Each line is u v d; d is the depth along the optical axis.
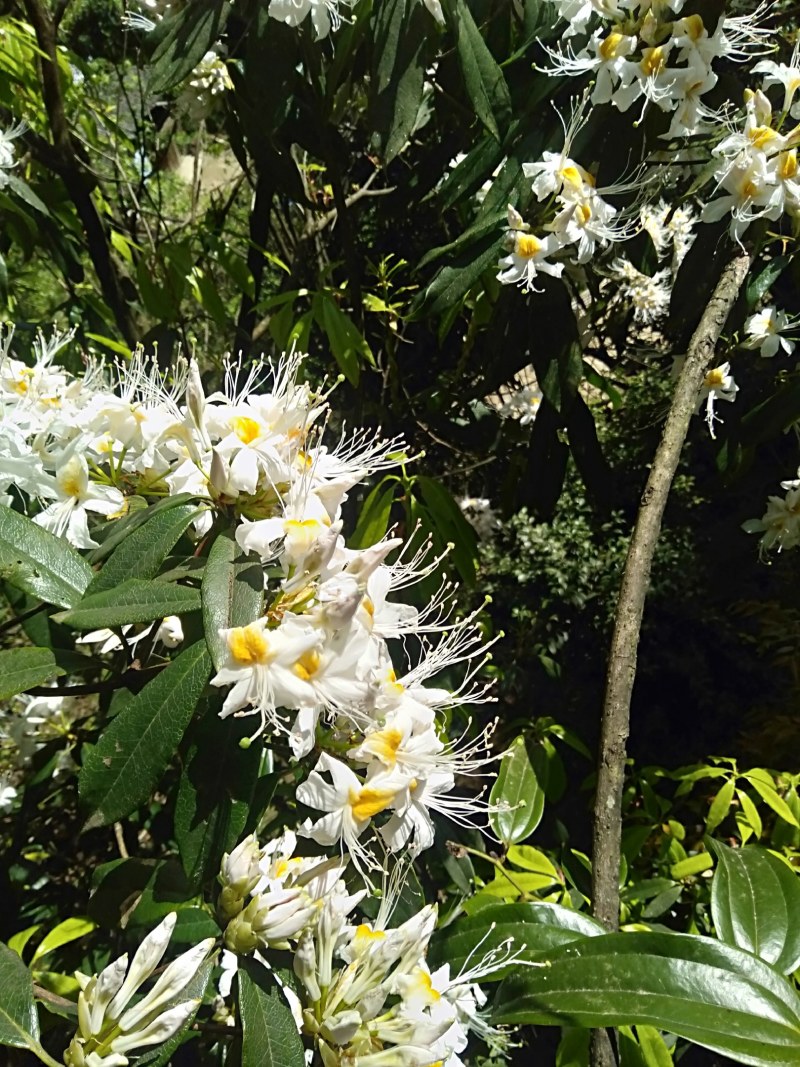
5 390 0.52
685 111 0.69
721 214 0.70
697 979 0.43
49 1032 0.45
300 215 1.44
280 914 0.35
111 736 0.36
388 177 1.28
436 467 1.46
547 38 0.72
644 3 0.66
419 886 0.51
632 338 1.44
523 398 1.40
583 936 0.50
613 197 0.78
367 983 0.36
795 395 0.81
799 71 0.70
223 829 0.37
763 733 1.21
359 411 1.09
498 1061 0.78
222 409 0.42
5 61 0.99
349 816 0.39
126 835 0.91
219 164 1.91
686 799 1.18
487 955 0.48
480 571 1.69
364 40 0.81
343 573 0.37
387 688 0.41
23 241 1.05
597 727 1.47
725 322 0.69
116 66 1.35
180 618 0.47
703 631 1.58
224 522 0.41
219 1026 0.42
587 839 1.21
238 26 0.83
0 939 0.66
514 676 1.41
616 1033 0.53
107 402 0.46
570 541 1.70
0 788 0.82
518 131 0.72
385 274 1.10
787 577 1.32
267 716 0.38
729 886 0.54
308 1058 0.36
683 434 0.59
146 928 0.50
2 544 0.38
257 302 1.12
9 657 0.38
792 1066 0.39
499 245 0.72
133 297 1.22
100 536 0.45
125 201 1.47
